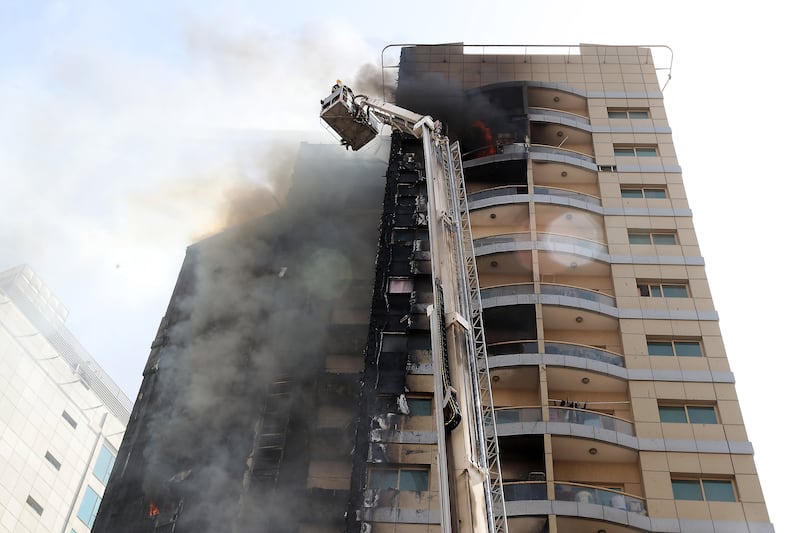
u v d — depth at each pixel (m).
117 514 43.09
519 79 57.03
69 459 74.06
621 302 44.03
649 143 52.84
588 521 35.12
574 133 53.50
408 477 36.19
